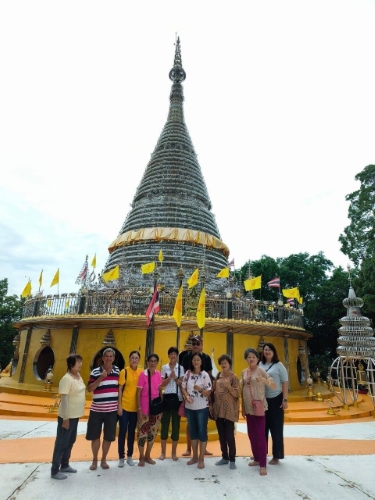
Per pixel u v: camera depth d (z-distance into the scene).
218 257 31.45
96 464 8.22
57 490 6.93
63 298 23.61
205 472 8.13
